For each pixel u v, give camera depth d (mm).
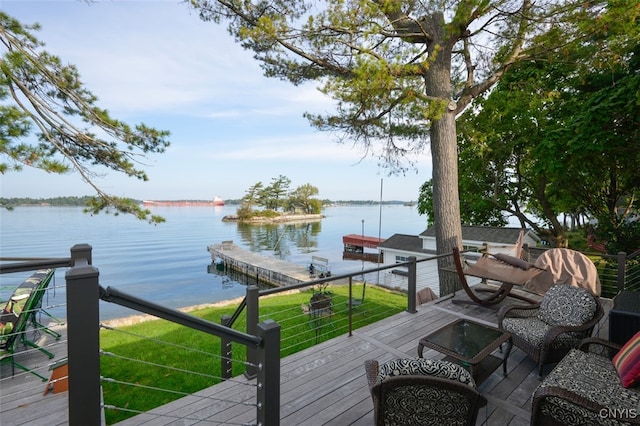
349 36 6199
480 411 2535
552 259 5113
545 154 9492
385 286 14789
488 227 13570
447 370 1686
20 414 2455
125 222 73312
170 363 5445
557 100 11203
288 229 63156
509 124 12523
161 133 6336
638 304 3320
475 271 5195
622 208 16453
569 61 7137
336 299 10688
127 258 31125
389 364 1759
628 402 1943
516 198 15273
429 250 15789
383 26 5840
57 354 4691
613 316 3131
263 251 38375
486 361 2971
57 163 4762
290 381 2945
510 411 2535
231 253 28438
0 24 4848
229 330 1568
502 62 6973
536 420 2064
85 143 5930
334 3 5516
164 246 39188
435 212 6875
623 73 8789
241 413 2492
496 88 13023
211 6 6602
